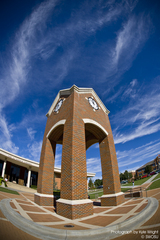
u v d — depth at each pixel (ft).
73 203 24.17
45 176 40.68
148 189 62.49
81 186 28.02
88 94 46.50
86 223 20.20
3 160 107.76
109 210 29.35
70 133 32.35
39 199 36.01
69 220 22.34
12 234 14.94
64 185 28.55
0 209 23.04
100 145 45.83
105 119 49.39
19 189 82.33
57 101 49.75
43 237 15.37
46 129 50.98
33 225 17.69
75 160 28.99
